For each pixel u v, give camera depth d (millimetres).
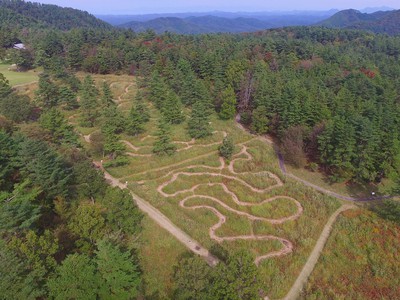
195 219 53812
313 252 48062
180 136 79875
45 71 114500
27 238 31641
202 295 32594
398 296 41250
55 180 47844
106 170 66188
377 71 127750
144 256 45188
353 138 63594
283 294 40688
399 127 70750
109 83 119312
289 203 58688
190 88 100625
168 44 150375
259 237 50594
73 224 38281
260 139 83375
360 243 49469
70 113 91938
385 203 56062
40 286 30047
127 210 44281
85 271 30469
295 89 84312
